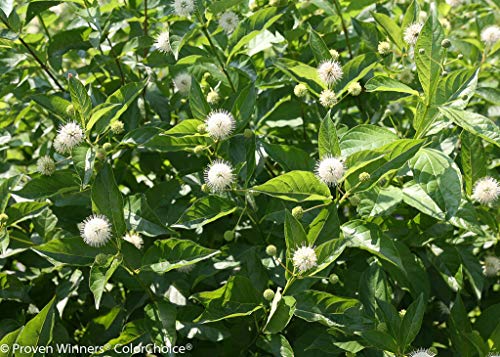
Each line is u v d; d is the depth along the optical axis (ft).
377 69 5.00
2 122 5.24
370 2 5.05
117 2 4.96
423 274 4.46
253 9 5.14
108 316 4.66
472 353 4.43
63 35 5.04
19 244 4.63
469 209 4.38
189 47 4.91
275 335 4.38
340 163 4.25
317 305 4.26
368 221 4.38
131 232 4.52
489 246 4.92
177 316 4.51
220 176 4.40
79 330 4.99
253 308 4.36
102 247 4.33
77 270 4.75
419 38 4.25
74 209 4.83
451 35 5.49
